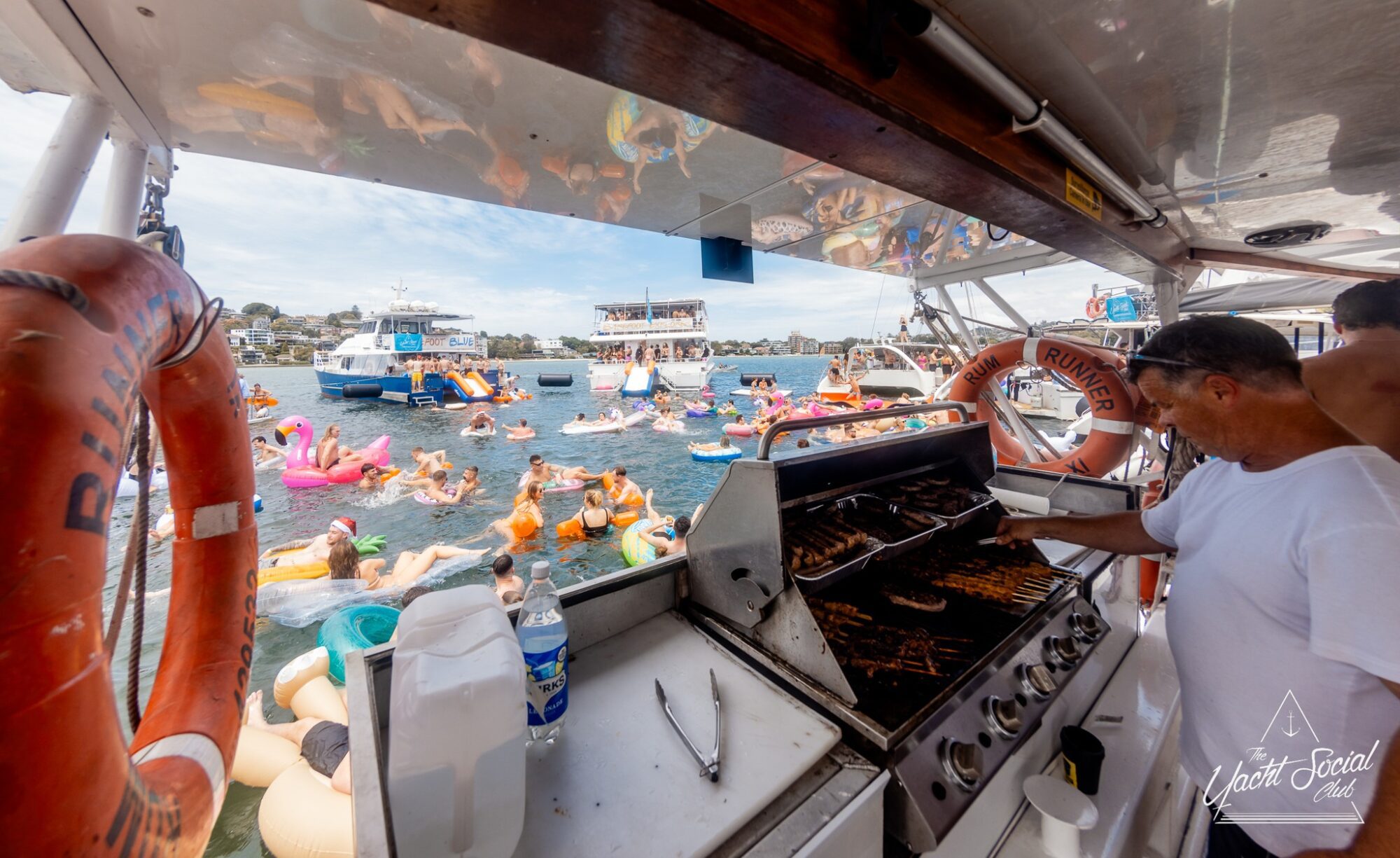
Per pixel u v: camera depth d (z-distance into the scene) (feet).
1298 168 5.75
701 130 4.58
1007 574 5.54
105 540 1.41
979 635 4.55
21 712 1.17
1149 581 7.90
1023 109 3.92
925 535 5.28
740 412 80.84
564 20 2.10
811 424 4.66
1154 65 3.75
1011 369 12.50
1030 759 3.98
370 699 2.98
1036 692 4.20
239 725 2.34
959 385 13.09
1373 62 3.67
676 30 2.20
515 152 4.90
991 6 3.11
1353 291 5.57
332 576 20.51
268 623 17.90
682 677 4.04
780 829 2.77
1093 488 7.51
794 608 3.87
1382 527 2.33
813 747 3.29
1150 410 10.84
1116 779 4.04
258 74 3.44
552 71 3.61
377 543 25.91
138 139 4.01
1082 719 4.72
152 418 2.42
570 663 4.24
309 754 8.77
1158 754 4.34
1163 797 4.34
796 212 6.92
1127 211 6.48
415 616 2.87
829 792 3.01
